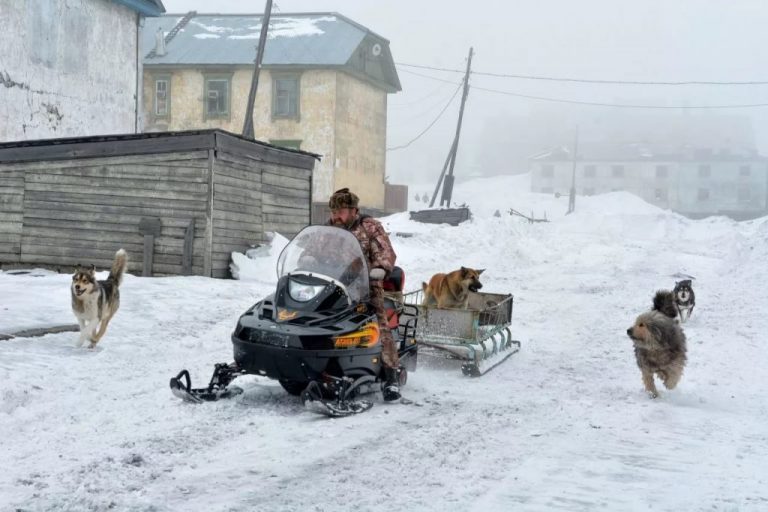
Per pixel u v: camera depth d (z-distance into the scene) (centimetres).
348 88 4512
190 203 1703
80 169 1780
